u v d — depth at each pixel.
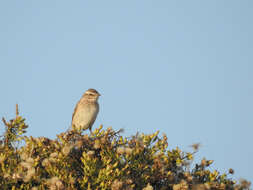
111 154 11.80
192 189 10.99
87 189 10.77
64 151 11.59
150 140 12.41
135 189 11.39
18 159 11.87
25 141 12.36
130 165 11.76
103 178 10.85
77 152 12.44
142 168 11.76
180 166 12.07
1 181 11.01
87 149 12.52
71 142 12.46
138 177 11.69
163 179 11.88
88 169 11.12
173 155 12.19
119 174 10.90
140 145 12.12
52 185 10.40
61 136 12.45
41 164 11.86
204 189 10.77
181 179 11.52
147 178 11.52
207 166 12.18
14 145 12.39
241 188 11.62
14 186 10.49
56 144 12.12
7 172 10.93
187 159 12.21
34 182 11.19
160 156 11.94
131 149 11.78
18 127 12.50
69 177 10.86
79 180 10.90
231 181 11.93
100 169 11.01
